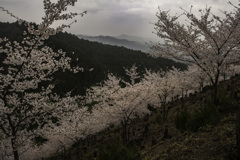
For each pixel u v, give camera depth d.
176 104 27.64
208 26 11.60
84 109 20.44
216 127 8.48
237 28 10.97
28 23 7.54
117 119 19.23
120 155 5.95
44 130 10.28
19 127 9.61
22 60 8.23
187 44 11.87
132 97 17.42
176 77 26.31
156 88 21.27
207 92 22.64
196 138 8.13
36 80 9.51
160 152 8.73
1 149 10.17
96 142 25.78
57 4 6.71
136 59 127.00
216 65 12.06
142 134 18.56
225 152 5.97
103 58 130.38
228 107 11.26
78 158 21.06
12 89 8.67
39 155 23.70
